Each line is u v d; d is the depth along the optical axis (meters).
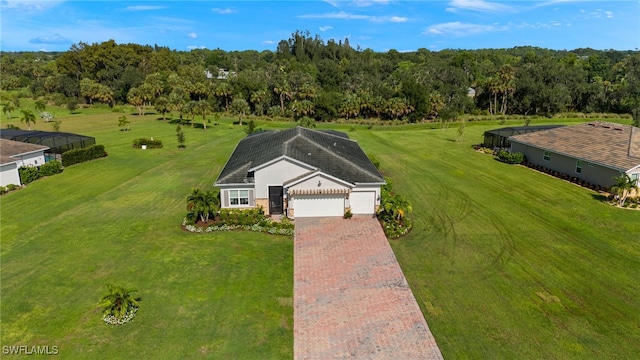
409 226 30.03
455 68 115.19
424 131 75.25
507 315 20.11
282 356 17.45
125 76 128.38
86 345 18.11
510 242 27.92
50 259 25.73
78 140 53.78
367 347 17.95
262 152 36.38
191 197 30.50
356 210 33.00
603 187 38.53
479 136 69.12
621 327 19.27
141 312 20.34
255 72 136.00
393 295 21.77
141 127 79.19
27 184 41.38
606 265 24.86
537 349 17.83
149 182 42.03
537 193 38.16
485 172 45.66
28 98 127.12
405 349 17.81
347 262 25.31
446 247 27.23
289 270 24.44
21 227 30.62
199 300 21.36
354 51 194.88
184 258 25.83
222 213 31.00
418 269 24.39
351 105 90.06
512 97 99.06
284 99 105.69
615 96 95.81
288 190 31.58
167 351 17.73
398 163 49.75
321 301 21.31
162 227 30.62
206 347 17.97
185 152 56.16
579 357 17.36
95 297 21.70
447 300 21.31
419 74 113.75
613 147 40.12
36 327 19.33
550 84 99.19
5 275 23.83
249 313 20.33
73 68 140.12
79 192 38.91
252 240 28.47
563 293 21.95
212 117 95.50
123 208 34.62
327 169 32.53
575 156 41.16
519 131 54.59
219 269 24.48
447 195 37.66
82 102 121.81
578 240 28.17
